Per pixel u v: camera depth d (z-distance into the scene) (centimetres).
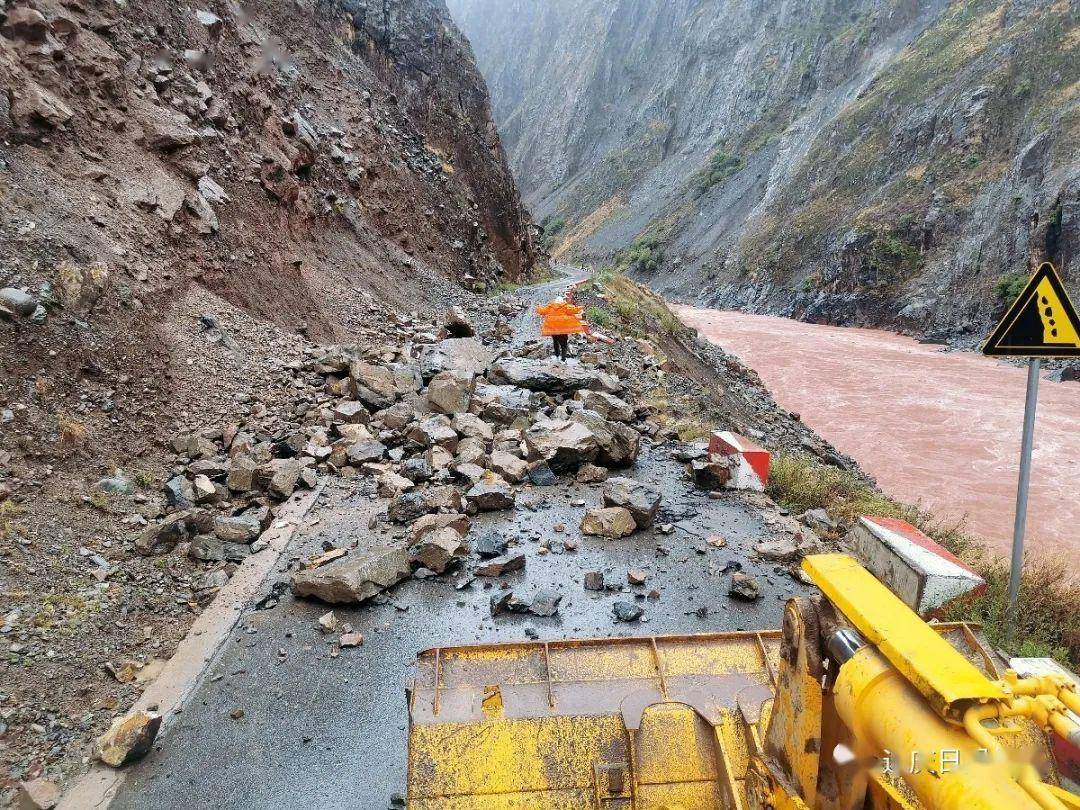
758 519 844
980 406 3145
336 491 869
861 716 218
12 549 620
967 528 1881
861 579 249
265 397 1069
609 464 1006
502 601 641
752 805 293
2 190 925
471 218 3491
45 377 799
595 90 19288
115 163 1202
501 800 328
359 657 574
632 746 333
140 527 728
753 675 395
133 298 1002
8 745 464
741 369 3478
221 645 584
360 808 433
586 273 6119
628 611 628
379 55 3475
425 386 1188
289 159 1930
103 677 542
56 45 1166
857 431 2827
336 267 1938
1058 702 196
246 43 2062
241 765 465
